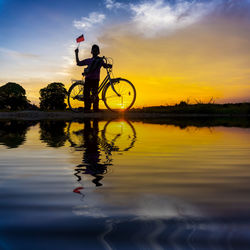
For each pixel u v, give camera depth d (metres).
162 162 1.67
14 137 3.04
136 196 0.99
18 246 0.63
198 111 13.94
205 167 1.52
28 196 0.99
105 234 0.68
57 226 0.73
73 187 1.12
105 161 1.69
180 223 0.75
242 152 2.06
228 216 0.79
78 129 4.12
